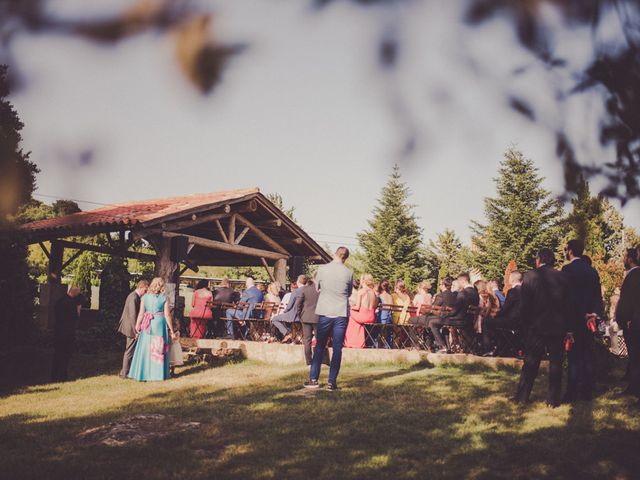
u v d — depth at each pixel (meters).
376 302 11.24
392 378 8.98
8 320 10.08
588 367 6.88
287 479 4.40
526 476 4.42
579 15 0.68
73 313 9.97
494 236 29.17
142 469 4.61
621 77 0.79
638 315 6.77
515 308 9.28
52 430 5.99
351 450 5.14
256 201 16.83
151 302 9.81
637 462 4.71
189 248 14.64
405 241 39.03
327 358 11.14
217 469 4.63
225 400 7.42
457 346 10.88
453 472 4.55
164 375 9.72
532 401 6.89
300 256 19.38
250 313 13.07
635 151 0.90
